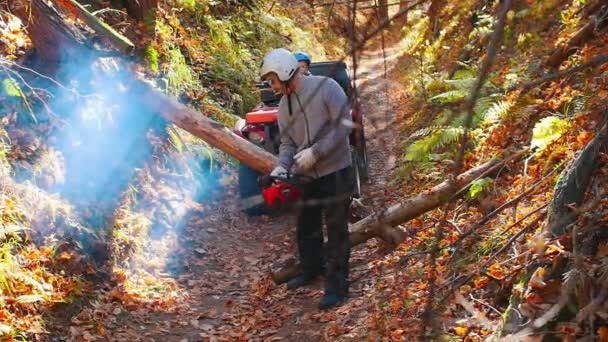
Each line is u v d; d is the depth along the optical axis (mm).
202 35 11680
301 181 5422
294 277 6141
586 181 4059
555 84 6805
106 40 8250
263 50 13898
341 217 5492
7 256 5105
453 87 8500
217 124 6668
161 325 5559
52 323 5031
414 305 4762
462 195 6262
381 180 8062
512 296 3930
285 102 5395
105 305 5551
